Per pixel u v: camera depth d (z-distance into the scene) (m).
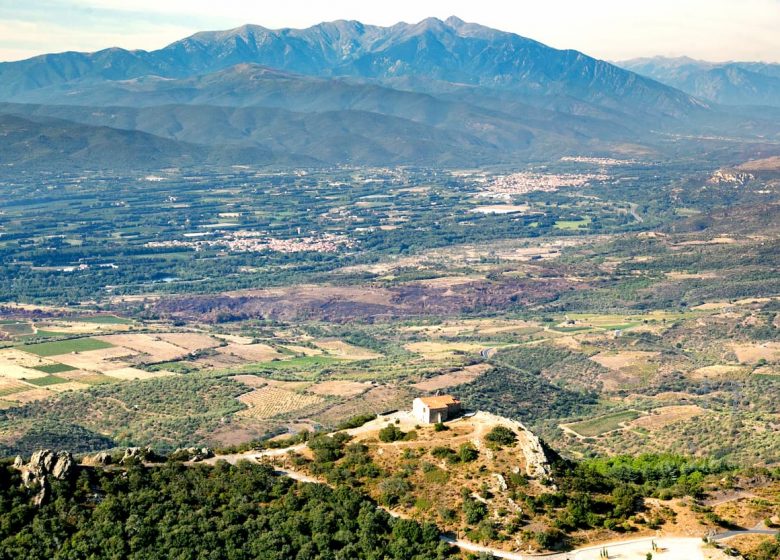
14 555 189.38
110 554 190.12
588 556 194.25
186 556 189.00
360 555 192.25
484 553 191.38
